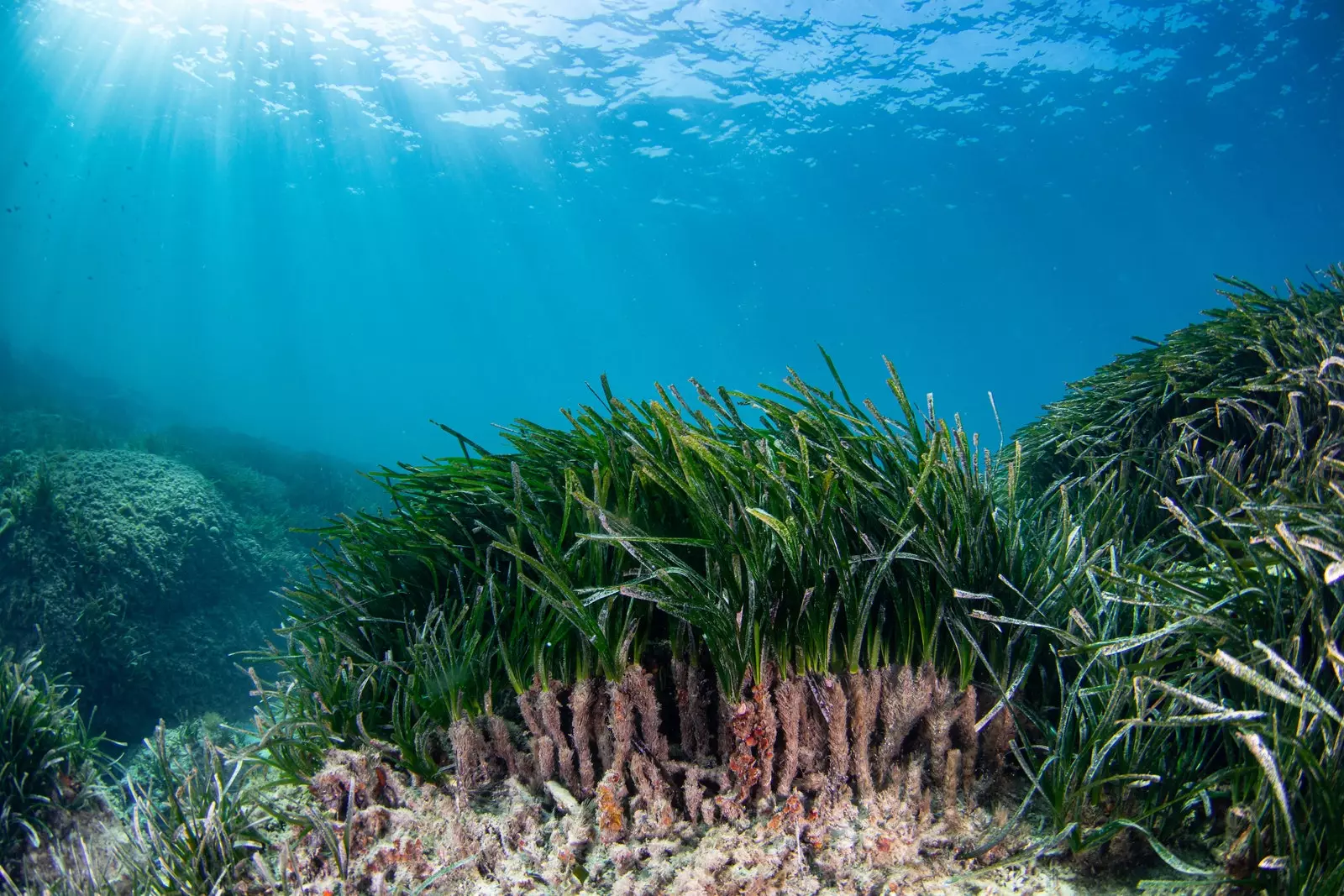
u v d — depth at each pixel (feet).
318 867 3.03
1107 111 59.47
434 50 55.88
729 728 2.81
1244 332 5.25
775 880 2.57
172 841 3.24
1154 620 2.91
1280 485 3.02
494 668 3.26
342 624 3.92
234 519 14.93
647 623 3.03
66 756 5.04
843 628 2.89
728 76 57.88
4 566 11.37
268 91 64.54
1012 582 3.06
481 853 2.84
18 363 41.81
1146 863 2.47
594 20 51.21
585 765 2.95
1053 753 2.61
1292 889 2.04
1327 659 2.38
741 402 3.43
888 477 3.20
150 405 50.49
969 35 51.21
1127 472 5.15
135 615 12.24
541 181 82.69
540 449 4.08
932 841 2.66
